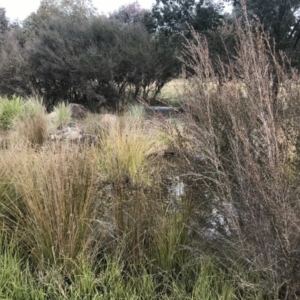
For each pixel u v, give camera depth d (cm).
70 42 1311
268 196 181
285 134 198
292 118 201
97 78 1270
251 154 198
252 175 190
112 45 1334
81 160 241
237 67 231
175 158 253
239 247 204
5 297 194
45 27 1446
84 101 1343
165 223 235
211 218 237
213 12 1356
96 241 229
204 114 231
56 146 268
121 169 284
